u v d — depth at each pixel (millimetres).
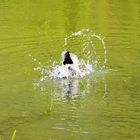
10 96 17062
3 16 27375
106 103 16484
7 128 14836
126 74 19031
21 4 30359
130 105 16297
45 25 25578
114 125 14914
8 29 24766
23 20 26562
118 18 26828
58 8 29312
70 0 31453
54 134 14375
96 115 15602
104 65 19969
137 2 30734
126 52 21422
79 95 17203
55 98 16938
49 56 20891
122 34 23953
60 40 23203
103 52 21484
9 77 18688
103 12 28156
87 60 20484
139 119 15289
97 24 25703
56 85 18094
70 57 19719
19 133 14500
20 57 20750
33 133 14477
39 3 30641
